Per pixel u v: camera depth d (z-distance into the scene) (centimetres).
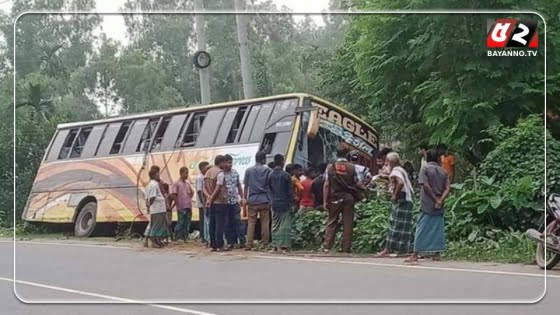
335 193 1317
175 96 3256
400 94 1867
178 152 1859
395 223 1245
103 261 1271
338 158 1341
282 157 1398
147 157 1934
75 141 2177
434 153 1166
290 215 1366
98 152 2081
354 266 1110
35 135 2561
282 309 778
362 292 867
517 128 1491
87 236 2044
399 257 1221
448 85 1688
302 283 949
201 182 1560
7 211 2455
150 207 1530
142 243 1628
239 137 1727
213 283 971
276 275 1033
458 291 865
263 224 1403
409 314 741
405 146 1931
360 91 2178
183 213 1631
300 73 3209
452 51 1681
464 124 1644
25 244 1725
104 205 2014
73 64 3262
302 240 1419
